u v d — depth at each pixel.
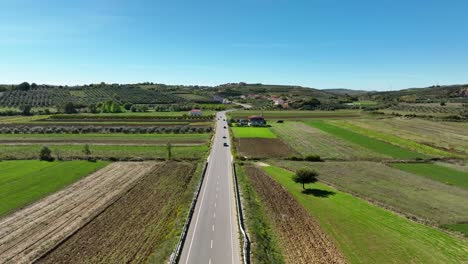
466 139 117.00
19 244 41.84
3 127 142.62
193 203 55.44
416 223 50.41
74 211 52.66
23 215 50.94
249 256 38.38
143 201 57.19
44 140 116.75
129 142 114.19
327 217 52.19
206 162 85.50
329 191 64.88
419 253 41.59
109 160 87.75
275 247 42.22
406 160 89.81
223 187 65.38
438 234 46.75
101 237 43.59
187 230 45.44
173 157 91.12
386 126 147.62
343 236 45.81
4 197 58.62
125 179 70.56
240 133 132.25
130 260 37.84
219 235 44.03
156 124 154.50
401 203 59.06
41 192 61.56
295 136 126.94
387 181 71.88
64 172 75.31
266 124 158.50
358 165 85.38
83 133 131.75
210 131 137.38
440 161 89.50
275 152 100.12
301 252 41.25
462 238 46.00
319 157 90.62
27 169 77.56
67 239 43.12
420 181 71.94
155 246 41.09
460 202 59.66
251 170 79.25
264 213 53.41
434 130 135.75
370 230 47.69
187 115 186.62
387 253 41.50
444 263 39.47
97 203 56.22
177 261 37.22
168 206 54.78
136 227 46.59
